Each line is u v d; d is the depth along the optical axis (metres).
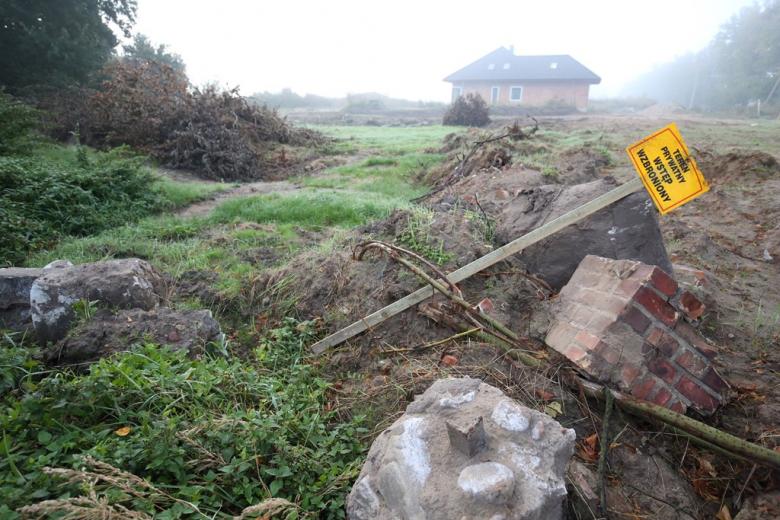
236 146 13.04
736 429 3.01
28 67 19.89
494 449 2.24
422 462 2.22
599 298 3.27
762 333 3.86
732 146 13.44
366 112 45.03
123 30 23.58
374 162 12.74
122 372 2.78
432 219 4.83
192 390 2.92
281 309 4.50
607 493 2.68
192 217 7.82
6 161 7.83
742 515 2.59
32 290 3.81
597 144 13.77
